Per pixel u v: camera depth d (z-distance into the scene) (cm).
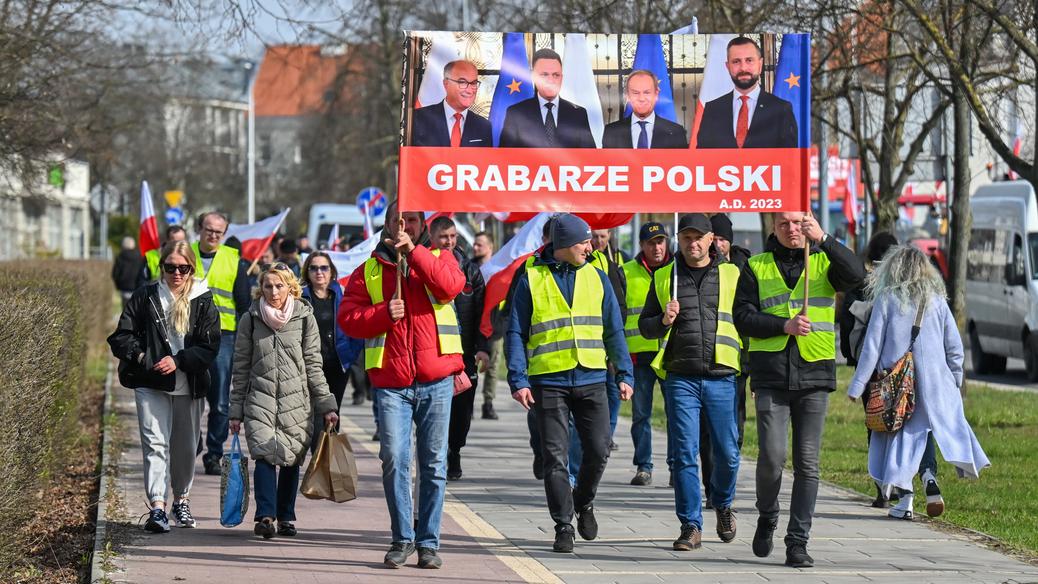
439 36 1744
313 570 1683
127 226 14712
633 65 1772
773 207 1773
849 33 3578
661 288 1833
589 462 1828
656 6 4078
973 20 3253
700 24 3991
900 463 2009
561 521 1816
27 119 3531
